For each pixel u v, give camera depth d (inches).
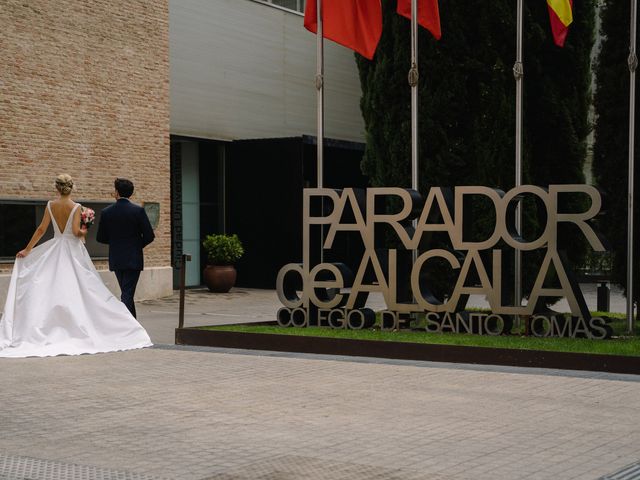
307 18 546.0
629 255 480.4
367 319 495.8
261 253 976.3
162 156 841.5
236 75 989.8
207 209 1000.2
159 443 257.8
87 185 775.1
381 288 489.1
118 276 490.6
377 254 490.9
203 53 951.0
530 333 464.8
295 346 456.1
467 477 221.0
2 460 239.5
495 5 580.7
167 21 844.0
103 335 456.1
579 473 224.1
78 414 296.8
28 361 415.5
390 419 288.2
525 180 582.9
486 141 588.7
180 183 970.1
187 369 391.5
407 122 591.2
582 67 594.6
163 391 337.7
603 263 1157.1
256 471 227.9
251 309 734.5
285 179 960.3
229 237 933.8
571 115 595.2
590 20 593.9
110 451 248.7
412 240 480.4
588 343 425.4
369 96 617.9
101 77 786.2
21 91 724.0
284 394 331.3
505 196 458.9
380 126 610.5
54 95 748.6
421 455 242.5
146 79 825.5
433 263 577.0
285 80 1050.1
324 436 265.1
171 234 962.1
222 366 400.5
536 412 298.7
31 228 737.6
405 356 426.6
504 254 468.4
